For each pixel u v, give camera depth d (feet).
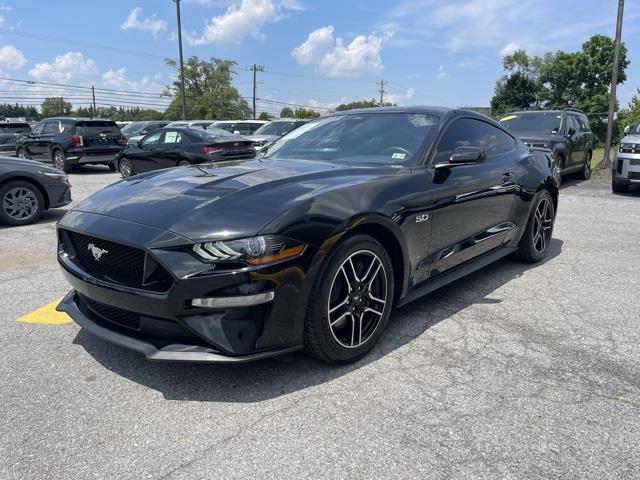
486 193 13.42
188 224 8.38
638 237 21.04
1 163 23.65
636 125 37.50
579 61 181.98
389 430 7.71
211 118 247.70
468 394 8.73
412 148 12.07
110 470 6.86
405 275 10.75
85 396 8.66
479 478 6.70
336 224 8.91
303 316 8.75
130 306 8.54
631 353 10.34
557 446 7.36
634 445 7.39
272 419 7.98
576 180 42.83
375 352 10.30
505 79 196.95
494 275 15.65
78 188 39.22
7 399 8.56
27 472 6.81
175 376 9.31
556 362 9.93
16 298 13.58
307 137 13.93
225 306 8.02
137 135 80.12
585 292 14.08
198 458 7.09
